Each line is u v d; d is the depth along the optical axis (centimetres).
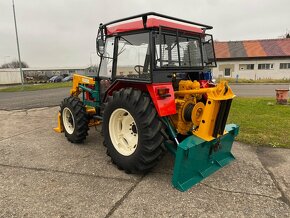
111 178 338
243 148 450
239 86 2102
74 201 284
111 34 394
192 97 357
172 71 348
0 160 407
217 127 324
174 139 334
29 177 344
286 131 545
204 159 338
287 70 3039
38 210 268
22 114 829
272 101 1038
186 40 379
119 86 394
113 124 371
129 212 263
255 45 3269
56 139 518
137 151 332
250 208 270
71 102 470
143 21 325
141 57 347
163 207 271
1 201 285
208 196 292
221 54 3200
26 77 4391
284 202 281
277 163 384
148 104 323
